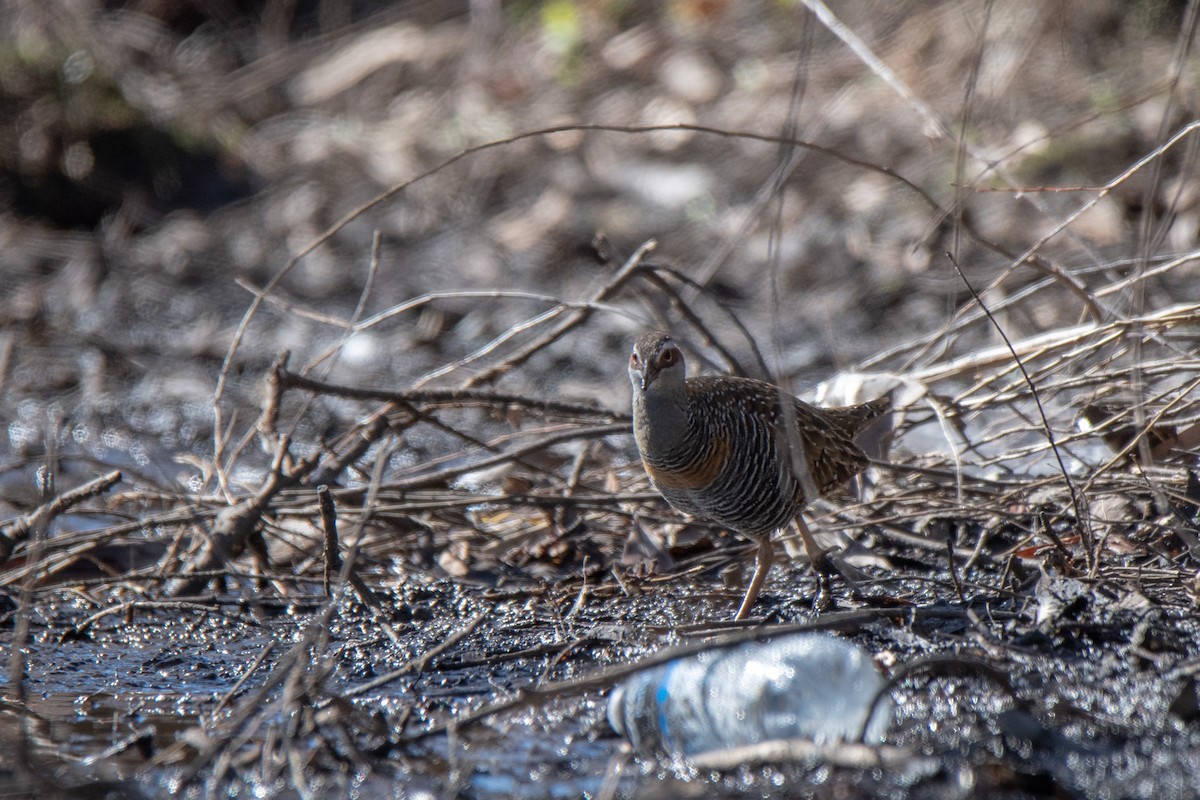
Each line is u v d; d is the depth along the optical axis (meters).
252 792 6.32
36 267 19.30
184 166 21.97
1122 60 19.12
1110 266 10.16
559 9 24.77
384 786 6.36
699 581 9.49
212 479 11.81
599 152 21.19
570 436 10.09
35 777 6.30
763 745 6.30
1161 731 6.59
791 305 16.62
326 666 7.29
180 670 8.15
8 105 21.11
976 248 16.66
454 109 23.45
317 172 22.02
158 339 17.02
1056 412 11.46
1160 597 8.05
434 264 19.05
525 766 6.58
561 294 17.69
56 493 11.10
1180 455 9.73
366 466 11.48
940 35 20.86
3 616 9.10
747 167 20.00
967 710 6.89
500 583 9.52
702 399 8.60
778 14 23.59
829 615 7.33
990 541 9.43
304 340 16.81
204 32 26.03
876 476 10.30
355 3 26.98
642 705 6.76
